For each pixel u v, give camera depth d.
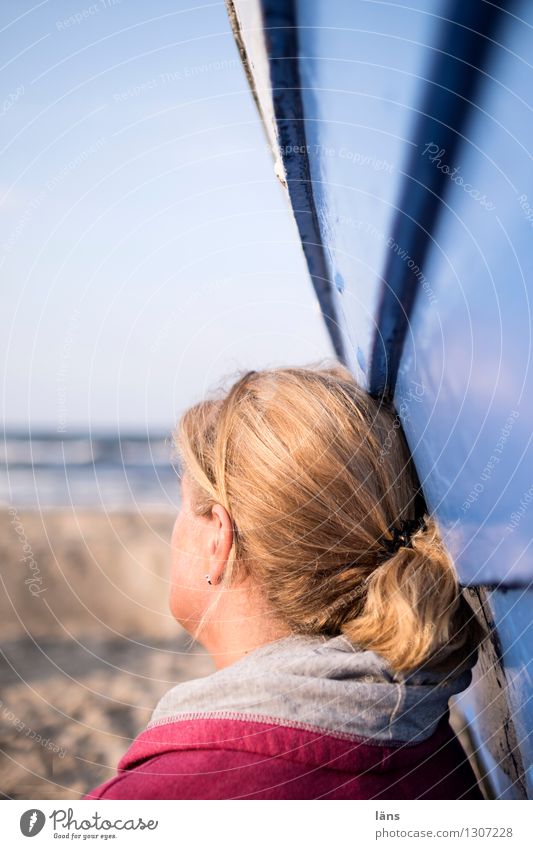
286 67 0.67
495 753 1.07
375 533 0.80
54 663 4.53
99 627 5.55
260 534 0.79
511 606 0.76
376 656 0.75
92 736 3.36
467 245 0.69
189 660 4.72
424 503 0.91
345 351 1.34
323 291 1.22
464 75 0.58
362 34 0.62
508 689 0.89
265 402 0.81
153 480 10.67
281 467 0.78
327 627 0.80
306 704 0.73
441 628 0.76
